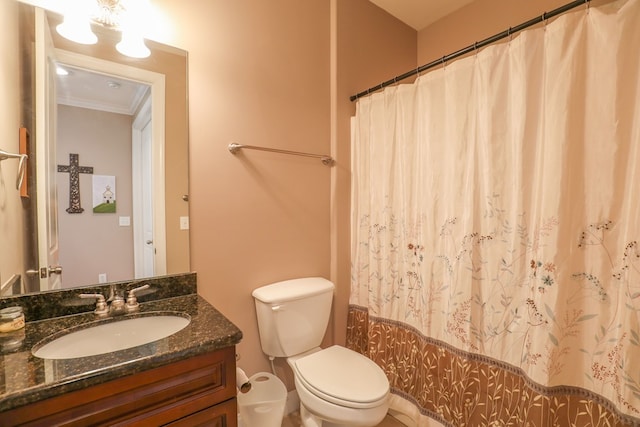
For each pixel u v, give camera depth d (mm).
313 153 1846
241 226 1577
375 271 1811
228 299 1546
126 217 1271
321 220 1900
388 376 1772
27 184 1075
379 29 2094
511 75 1246
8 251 1026
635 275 959
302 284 1703
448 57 1457
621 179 1005
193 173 1421
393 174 1728
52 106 1121
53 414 708
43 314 1092
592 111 1052
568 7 1113
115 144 1244
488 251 1327
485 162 1316
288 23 1717
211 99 1462
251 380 1558
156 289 1321
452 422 1453
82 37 1170
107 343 1080
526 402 1190
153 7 1300
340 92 1902
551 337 1111
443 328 1504
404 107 1653
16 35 1041
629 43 978
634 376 961
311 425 1456
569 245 1094
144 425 821
